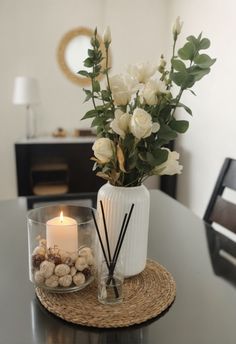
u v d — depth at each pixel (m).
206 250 0.87
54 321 0.57
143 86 0.61
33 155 2.52
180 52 0.62
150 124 0.56
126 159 0.62
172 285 0.68
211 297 0.66
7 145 2.77
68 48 2.70
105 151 0.61
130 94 0.61
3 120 2.72
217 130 2.01
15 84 2.50
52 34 2.65
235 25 1.78
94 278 0.66
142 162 0.61
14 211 1.14
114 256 0.64
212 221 1.20
